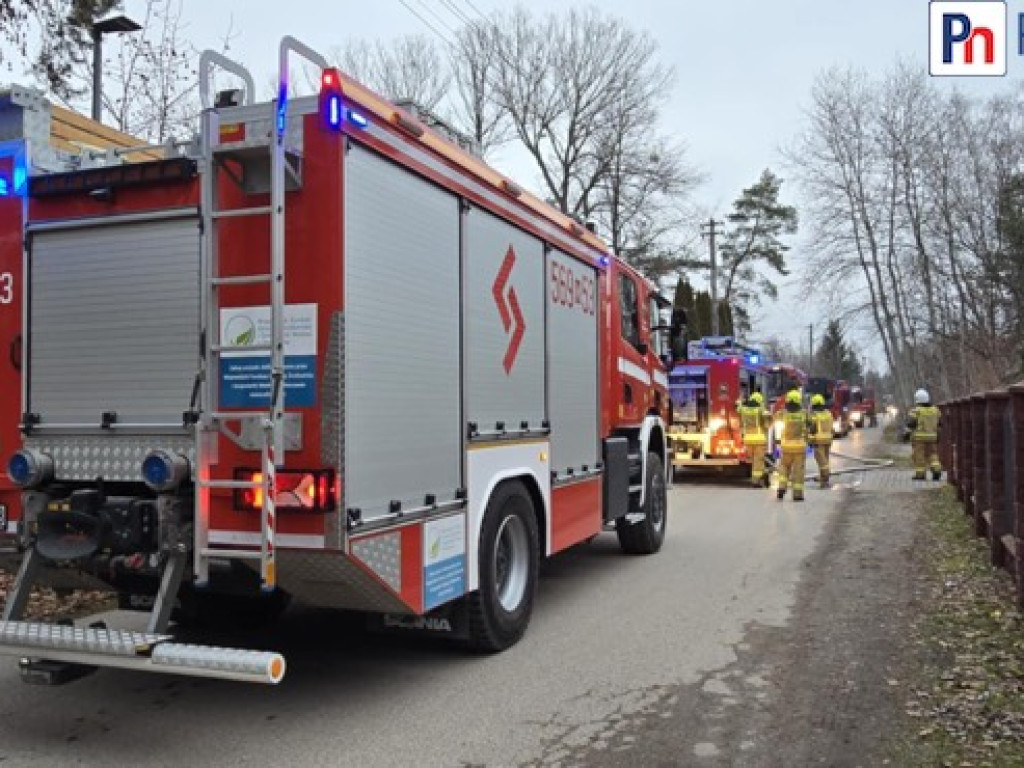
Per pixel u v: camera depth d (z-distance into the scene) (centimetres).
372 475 439
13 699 501
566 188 4038
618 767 407
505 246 617
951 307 3303
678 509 1402
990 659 543
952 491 1482
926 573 833
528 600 630
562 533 712
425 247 502
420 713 479
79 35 1238
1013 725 436
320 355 415
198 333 441
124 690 518
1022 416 654
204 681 535
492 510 580
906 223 3362
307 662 573
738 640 622
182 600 588
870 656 572
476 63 3878
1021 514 648
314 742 438
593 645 613
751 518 1280
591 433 793
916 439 1762
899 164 3362
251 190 429
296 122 425
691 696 505
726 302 5453
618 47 3938
